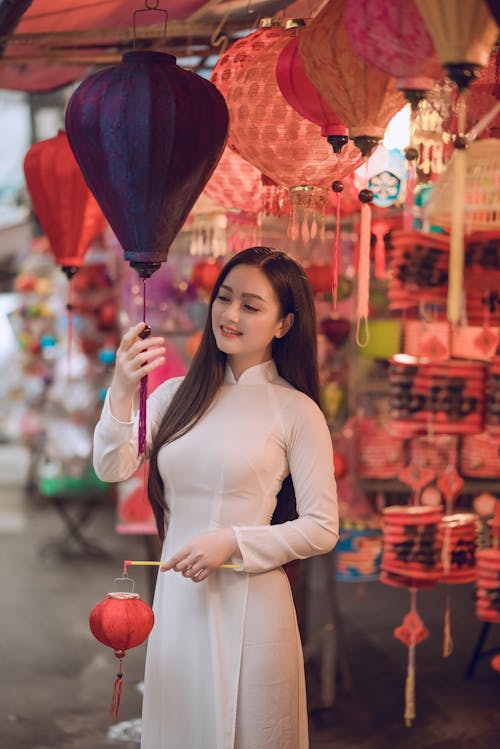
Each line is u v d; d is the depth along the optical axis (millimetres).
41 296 8852
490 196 2359
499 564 3424
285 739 2375
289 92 2402
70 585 6789
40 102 12469
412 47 1915
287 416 2426
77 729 4219
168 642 2402
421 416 3707
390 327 4680
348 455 4711
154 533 4742
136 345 2295
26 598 6414
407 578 3695
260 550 2332
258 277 2418
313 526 2373
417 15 1885
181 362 4844
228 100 2584
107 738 4129
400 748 4020
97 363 7973
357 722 4281
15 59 4047
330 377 4742
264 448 2391
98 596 6484
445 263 3598
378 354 4688
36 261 8945
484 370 3719
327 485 2412
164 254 2293
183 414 2443
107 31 3648
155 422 2541
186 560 2297
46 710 4434
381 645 5402
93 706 4492
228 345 2416
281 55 2420
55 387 8398
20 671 4969
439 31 1809
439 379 3693
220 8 3574
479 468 4371
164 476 2447
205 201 3576
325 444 2436
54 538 8344
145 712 2436
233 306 2412
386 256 4309
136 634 2336
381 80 2180
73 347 8227
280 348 2521
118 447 2344
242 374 2480
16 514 9523
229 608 2363
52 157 3512
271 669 2355
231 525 2381
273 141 2566
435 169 2727
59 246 3697
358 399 4848
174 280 4875
